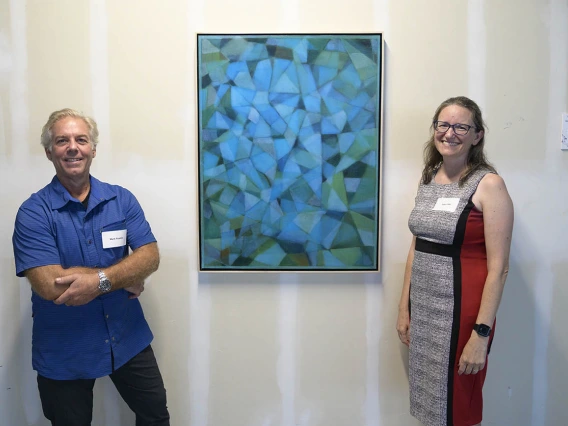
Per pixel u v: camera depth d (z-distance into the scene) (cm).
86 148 152
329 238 191
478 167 159
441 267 158
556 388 202
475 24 188
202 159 188
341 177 189
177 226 194
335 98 186
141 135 191
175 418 201
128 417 200
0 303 195
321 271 192
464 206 154
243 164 188
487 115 192
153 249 166
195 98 188
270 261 192
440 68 190
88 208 155
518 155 193
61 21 187
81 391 158
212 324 198
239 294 197
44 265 144
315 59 185
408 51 189
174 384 200
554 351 201
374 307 198
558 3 188
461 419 157
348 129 187
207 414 201
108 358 157
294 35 184
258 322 198
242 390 200
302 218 190
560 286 198
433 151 175
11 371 198
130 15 187
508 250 153
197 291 197
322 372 200
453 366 156
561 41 189
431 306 161
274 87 186
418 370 167
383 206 194
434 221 159
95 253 156
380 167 188
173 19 187
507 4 188
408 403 201
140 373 167
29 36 187
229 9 187
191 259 195
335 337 198
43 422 200
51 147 151
